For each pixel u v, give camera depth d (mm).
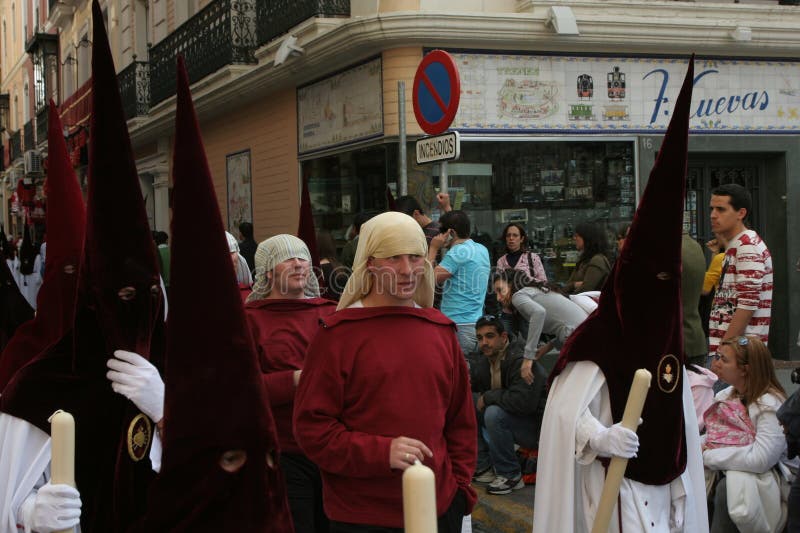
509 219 10164
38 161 30531
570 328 5945
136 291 2533
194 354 2305
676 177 3195
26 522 2402
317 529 3980
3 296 7035
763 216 11383
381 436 2955
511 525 5602
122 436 2615
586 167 10406
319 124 11711
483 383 6293
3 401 2641
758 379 4305
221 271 2328
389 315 3111
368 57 10352
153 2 18844
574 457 3377
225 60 13883
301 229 5973
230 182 15172
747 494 4215
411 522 1434
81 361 2629
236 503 2332
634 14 10312
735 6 10680
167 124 16953
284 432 3898
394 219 3107
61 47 29422
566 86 10211
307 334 4137
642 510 3383
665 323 3336
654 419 3369
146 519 2363
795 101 11109
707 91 10750
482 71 9891
